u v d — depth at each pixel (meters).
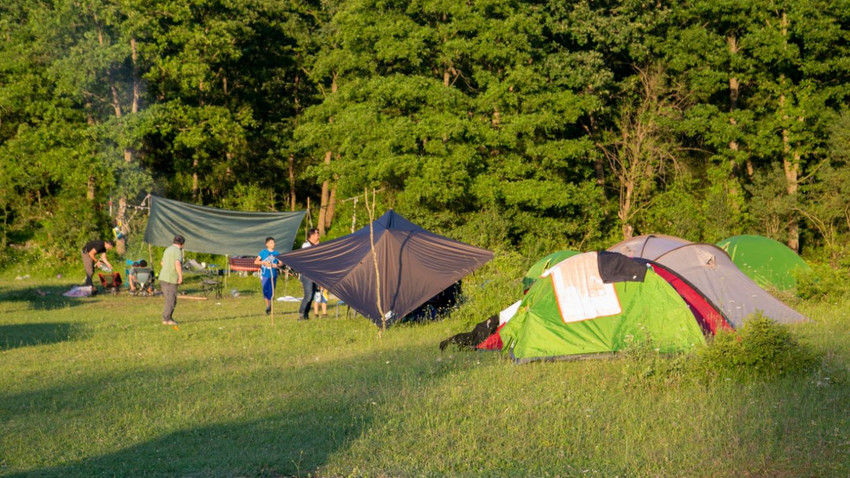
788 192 28.56
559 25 27.06
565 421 6.60
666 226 29.67
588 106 26.91
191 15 28.62
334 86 33.72
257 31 33.03
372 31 27.20
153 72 28.28
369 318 12.91
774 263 15.94
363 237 14.45
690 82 29.44
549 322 9.40
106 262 21.55
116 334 12.89
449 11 26.31
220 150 34.75
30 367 9.92
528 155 28.06
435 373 8.71
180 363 10.04
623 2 28.05
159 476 5.54
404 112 27.59
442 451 5.91
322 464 5.68
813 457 5.39
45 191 35.03
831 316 11.96
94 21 27.81
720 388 7.38
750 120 28.39
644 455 5.64
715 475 5.22
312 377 8.80
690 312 9.23
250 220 24.41
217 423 6.91
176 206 24.00
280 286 23.03
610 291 9.50
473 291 13.23
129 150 28.81
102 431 6.72
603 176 31.52
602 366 8.68
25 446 6.30
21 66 28.53
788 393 7.09
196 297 20.36
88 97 30.11
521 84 26.39
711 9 27.89
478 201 26.75
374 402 7.33
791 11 27.00
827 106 29.17
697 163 32.72
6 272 28.14
